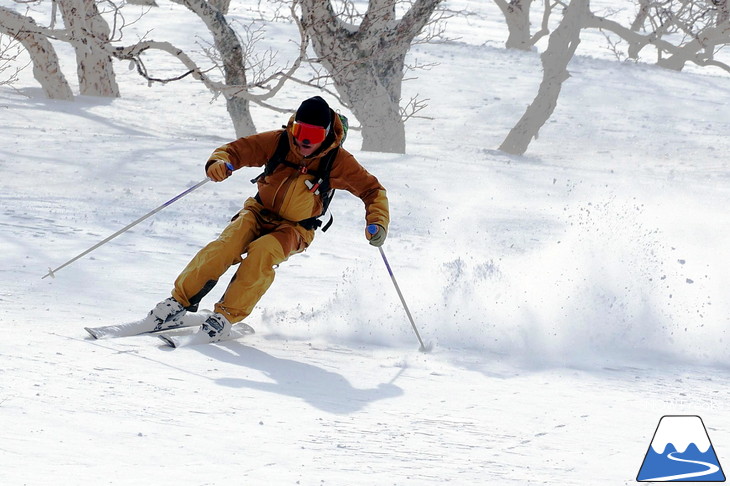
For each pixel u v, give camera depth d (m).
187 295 20.70
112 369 16.67
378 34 75.75
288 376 17.80
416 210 46.00
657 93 124.25
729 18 111.62
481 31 183.62
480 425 15.05
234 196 45.69
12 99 89.62
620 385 18.67
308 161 21.19
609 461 13.21
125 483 10.92
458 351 21.27
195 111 98.75
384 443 13.62
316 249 34.50
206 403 15.08
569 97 118.25
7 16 82.00
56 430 12.72
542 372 19.66
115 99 100.69
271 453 12.64
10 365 15.98
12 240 30.05
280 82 67.12
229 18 145.75
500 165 69.19
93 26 96.50
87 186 44.97
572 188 57.38
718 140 100.81
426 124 101.75
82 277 25.73
